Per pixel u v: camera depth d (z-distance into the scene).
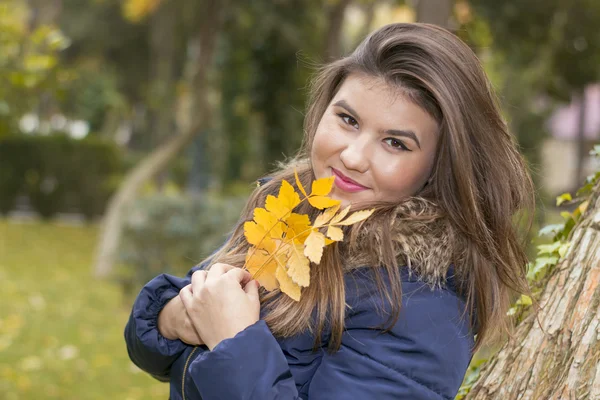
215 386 1.23
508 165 1.43
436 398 1.26
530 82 12.10
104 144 16.33
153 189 14.36
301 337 1.37
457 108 1.35
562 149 29.55
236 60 11.90
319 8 11.70
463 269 1.37
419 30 1.41
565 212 1.71
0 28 4.05
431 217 1.36
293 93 11.79
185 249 7.36
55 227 14.48
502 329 1.48
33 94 4.24
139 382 5.20
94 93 22.33
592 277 1.41
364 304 1.31
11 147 15.67
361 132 1.37
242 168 13.66
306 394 1.35
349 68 1.41
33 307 7.23
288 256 1.32
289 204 1.33
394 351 1.26
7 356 5.45
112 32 21.45
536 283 1.62
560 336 1.41
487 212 1.41
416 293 1.31
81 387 4.95
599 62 10.28
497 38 10.02
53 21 17.33
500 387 1.46
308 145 1.58
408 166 1.37
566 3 9.38
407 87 1.35
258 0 11.34
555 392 1.38
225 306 1.32
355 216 1.30
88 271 9.79
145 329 1.51
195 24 12.91
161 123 16.20
